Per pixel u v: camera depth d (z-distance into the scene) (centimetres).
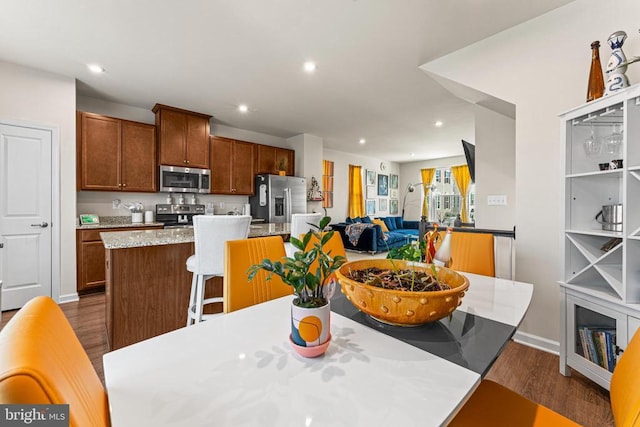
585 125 183
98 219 371
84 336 235
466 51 257
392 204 926
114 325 203
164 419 54
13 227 295
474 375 70
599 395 167
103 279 345
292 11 212
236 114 444
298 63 287
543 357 206
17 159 295
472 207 784
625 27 181
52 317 57
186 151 429
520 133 225
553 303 211
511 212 331
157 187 409
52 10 211
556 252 209
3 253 290
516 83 228
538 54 216
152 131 404
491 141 343
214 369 71
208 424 53
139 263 213
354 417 55
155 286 220
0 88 284
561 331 187
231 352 80
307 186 573
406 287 99
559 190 205
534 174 218
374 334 91
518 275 227
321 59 280
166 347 82
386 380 67
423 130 533
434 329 95
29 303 59
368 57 274
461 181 805
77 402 45
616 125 176
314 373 70
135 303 212
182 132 425
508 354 211
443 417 56
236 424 53
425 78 317
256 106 407
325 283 83
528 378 183
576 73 199
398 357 78
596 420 149
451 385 66
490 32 235
